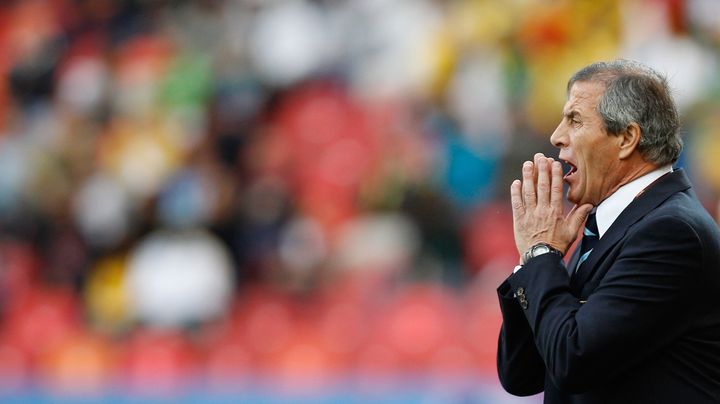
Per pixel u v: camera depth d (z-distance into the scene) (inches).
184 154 1486.2
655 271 351.6
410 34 1498.5
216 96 1541.6
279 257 1320.1
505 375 397.4
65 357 1349.7
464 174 1268.5
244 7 1624.0
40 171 1550.2
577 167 383.6
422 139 1348.4
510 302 384.5
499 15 1393.9
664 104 374.0
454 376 1123.3
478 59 1369.3
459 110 1336.1
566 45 1321.4
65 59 1718.8
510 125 1279.5
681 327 353.4
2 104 1708.9
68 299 1429.6
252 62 1560.0
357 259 1291.8
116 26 1728.6
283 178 1428.4
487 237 1228.5
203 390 1226.0
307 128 1483.8
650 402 350.9
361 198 1353.3
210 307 1301.7
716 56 1223.5
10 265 1485.0
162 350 1285.7
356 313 1248.8
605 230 379.2
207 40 1631.4
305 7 1594.5
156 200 1421.0
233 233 1349.7
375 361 1201.4
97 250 1444.4
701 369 355.9
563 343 349.1
